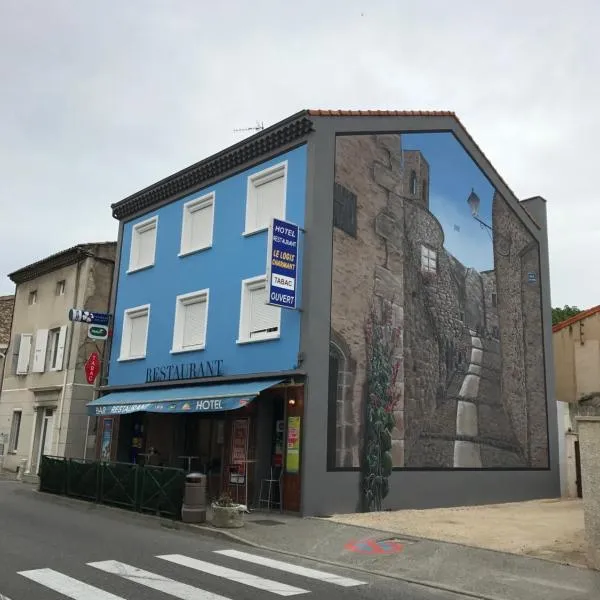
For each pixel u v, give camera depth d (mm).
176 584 7469
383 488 14641
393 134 16906
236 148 16875
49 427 23922
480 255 19391
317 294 14102
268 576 8148
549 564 8891
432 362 16828
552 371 21453
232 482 15008
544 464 20219
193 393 15766
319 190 14617
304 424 13391
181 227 18750
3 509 13906
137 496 13438
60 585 7242
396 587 7891
